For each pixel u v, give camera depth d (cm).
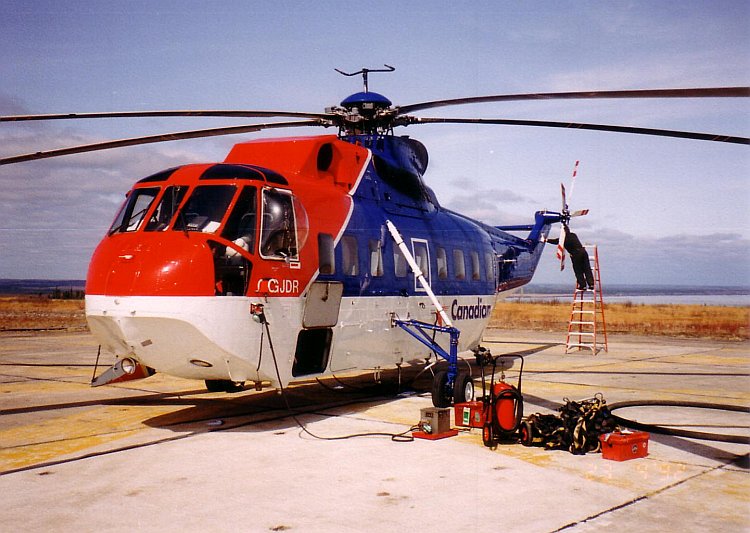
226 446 788
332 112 1189
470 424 893
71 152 979
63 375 1481
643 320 4031
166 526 520
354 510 556
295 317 894
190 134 1005
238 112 995
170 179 882
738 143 864
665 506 566
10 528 516
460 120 1120
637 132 938
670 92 790
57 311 4856
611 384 1330
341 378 1459
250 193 860
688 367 1641
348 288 1006
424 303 1217
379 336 1086
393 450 766
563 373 1520
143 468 691
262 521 530
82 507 567
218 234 818
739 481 644
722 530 508
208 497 593
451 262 1324
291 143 1024
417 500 582
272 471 677
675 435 834
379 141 1203
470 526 516
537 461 718
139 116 938
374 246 1083
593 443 763
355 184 1098
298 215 901
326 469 684
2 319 3728
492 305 1509
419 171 1323
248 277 830
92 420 958
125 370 884
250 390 1257
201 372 859
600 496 593
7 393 1222
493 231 1612
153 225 843
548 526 516
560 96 906
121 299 791
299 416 984
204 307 786
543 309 6184
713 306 5991
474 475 661
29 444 803
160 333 795
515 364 1719
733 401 1121
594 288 1994
